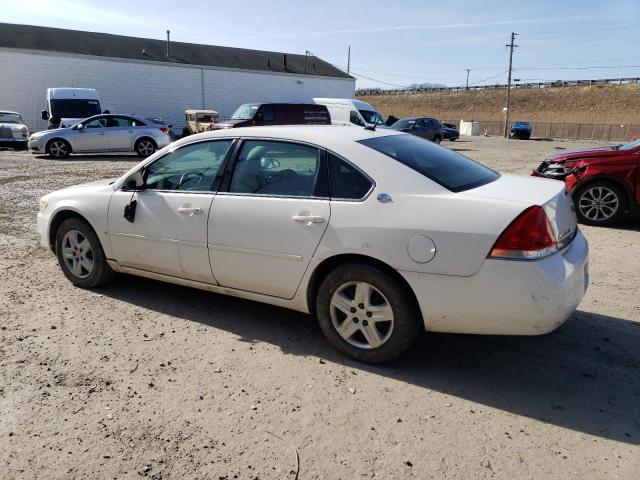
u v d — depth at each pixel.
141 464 2.56
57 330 4.02
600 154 7.89
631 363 3.60
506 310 3.07
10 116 20.05
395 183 3.37
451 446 2.72
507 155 23.12
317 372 3.45
